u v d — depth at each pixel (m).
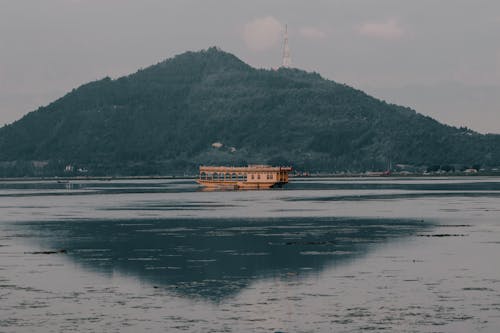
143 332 55.75
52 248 98.94
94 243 104.06
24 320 58.94
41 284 72.44
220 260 86.94
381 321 58.06
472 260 85.12
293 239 107.44
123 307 62.78
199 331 55.88
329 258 87.69
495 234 111.56
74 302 64.62
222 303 63.88
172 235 114.12
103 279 74.81
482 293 66.81
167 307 62.69
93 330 56.28
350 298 65.25
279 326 57.00
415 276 75.00
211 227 126.50
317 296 66.12
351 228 122.94
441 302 63.59
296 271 78.69
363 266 81.44
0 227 129.38
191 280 73.88
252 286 70.69
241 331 55.84
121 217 149.62
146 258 89.06
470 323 57.34
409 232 115.69
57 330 56.28
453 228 121.00
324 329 56.19
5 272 79.31
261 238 109.06
